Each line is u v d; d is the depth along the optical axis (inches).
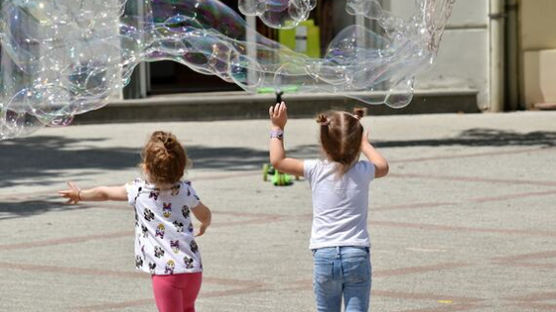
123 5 509.4
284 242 610.2
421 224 654.5
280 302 483.2
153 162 378.9
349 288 363.6
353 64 561.3
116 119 1237.7
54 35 504.4
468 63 1280.8
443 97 1279.5
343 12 1146.7
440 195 751.1
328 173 369.4
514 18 1274.6
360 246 362.6
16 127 523.5
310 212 700.7
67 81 510.3
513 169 858.1
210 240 616.7
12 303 486.9
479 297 486.9
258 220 674.8
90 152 1011.9
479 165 881.5
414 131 1117.1
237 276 532.1
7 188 815.7
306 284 515.5
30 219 689.6
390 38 570.3
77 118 1228.5
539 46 1282.0
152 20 518.0
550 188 772.0
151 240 378.6
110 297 496.4
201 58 531.8
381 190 774.5
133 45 515.2
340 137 369.1
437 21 543.8
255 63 546.0
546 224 649.0
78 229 655.1
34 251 594.2
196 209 387.5
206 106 1246.3
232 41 538.9
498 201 726.5
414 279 521.3
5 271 548.7
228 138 1093.1
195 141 1072.8
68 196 385.7
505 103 1288.1
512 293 493.0
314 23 1134.4
